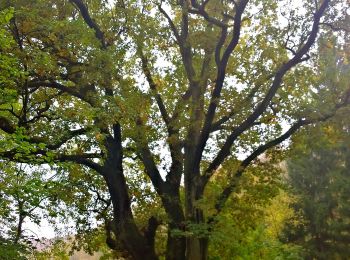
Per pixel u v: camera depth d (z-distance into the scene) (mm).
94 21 15141
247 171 15734
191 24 15984
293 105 15031
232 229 12750
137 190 17891
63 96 14953
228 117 15055
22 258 10359
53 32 12430
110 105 12195
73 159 14039
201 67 16094
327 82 15180
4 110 11578
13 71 9109
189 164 14500
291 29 14406
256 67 14875
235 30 13367
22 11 11180
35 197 9773
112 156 15078
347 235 26375
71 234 17000
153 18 15258
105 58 12617
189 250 13664
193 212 13836
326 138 15570
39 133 12383
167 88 16391
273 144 15008
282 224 27359
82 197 16828
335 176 26875
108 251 18938
